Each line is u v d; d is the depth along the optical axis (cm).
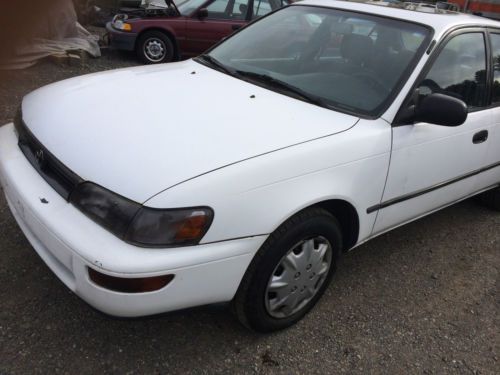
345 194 237
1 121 459
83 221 190
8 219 302
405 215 290
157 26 788
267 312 231
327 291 285
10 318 231
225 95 260
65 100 248
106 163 197
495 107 331
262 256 213
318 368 231
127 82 272
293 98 267
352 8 314
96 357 219
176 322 245
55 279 258
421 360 246
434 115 254
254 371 224
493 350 261
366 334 257
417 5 332
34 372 207
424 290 301
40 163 217
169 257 182
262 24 341
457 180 318
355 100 266
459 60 299
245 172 200
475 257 346
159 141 208
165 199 183
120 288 180
